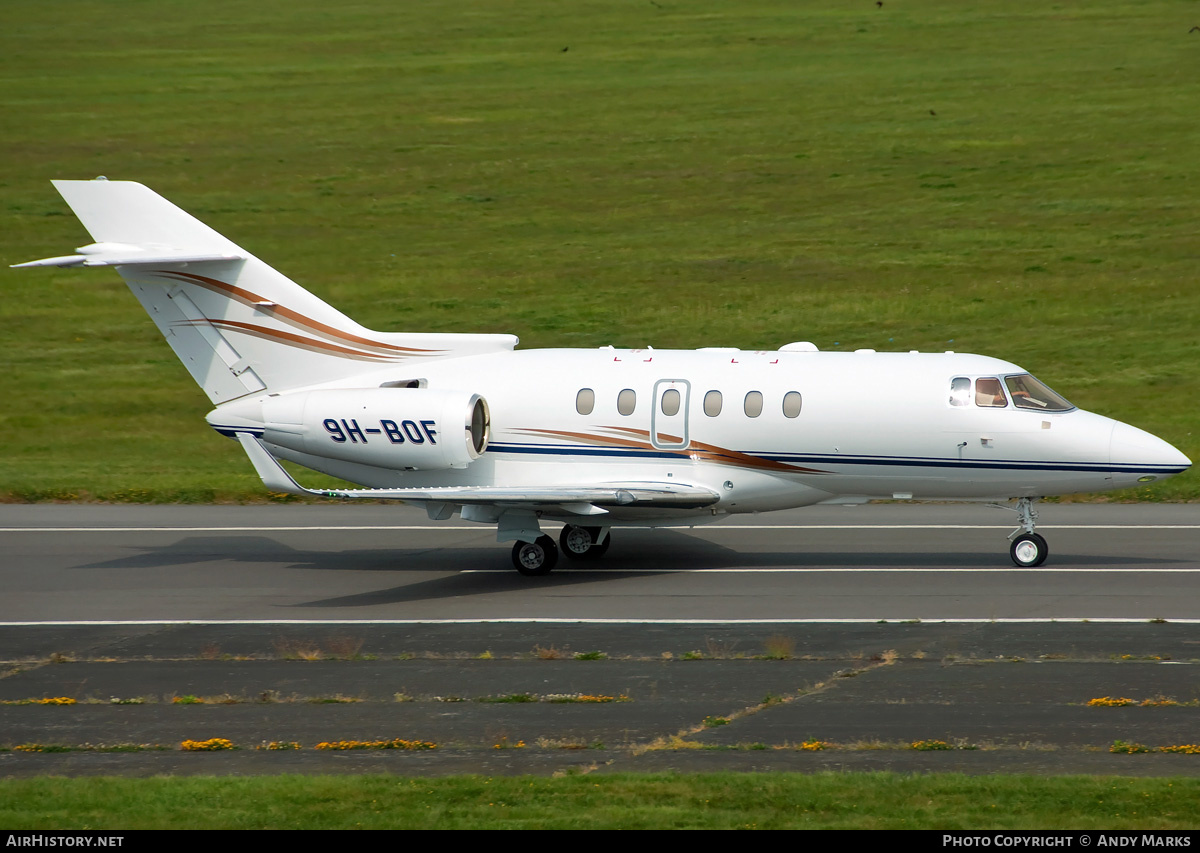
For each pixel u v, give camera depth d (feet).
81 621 220.23
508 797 135.33
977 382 247.91
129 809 133.28
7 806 134.62
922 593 230.89
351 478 265.54
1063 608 218.18
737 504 257.96
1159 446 241.14
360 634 209.36
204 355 268.82
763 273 540.11
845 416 248.73
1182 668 182.50
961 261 544.62
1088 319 482.28
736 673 183.73
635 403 254.47
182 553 275.39
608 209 625.82
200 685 181.88
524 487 258.37
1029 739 154.71
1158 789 135.33
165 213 263.70
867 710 166.09
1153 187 617.62
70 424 416.87
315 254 572.51
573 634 207.00
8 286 540.52
